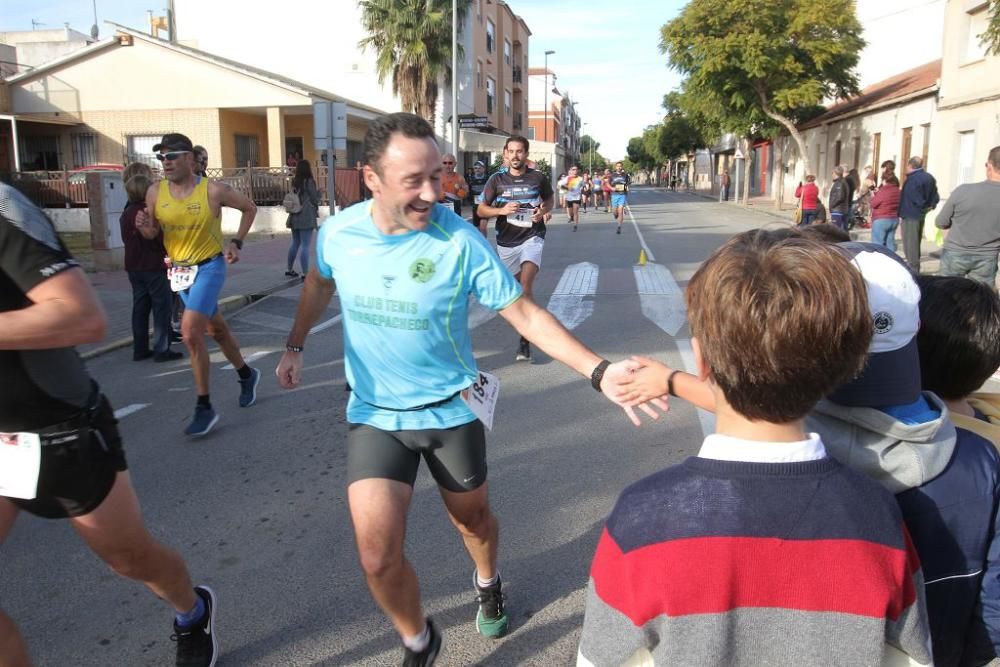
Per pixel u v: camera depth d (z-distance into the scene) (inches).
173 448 211.5
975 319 75.9
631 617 55.6
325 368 295.3
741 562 53.8
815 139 1443.2
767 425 56.7
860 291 55.4
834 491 55.3
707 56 1168.2
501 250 297.3
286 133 1144.2
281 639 124.5
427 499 173.9
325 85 1317.7
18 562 151.5
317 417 234.8
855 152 1213.1
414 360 101.7
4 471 88.4
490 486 181.2
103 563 150.7
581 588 136.9
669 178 3528.5
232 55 1328.7
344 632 126.0
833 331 53.4
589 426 221.9
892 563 55.0
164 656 122.0
